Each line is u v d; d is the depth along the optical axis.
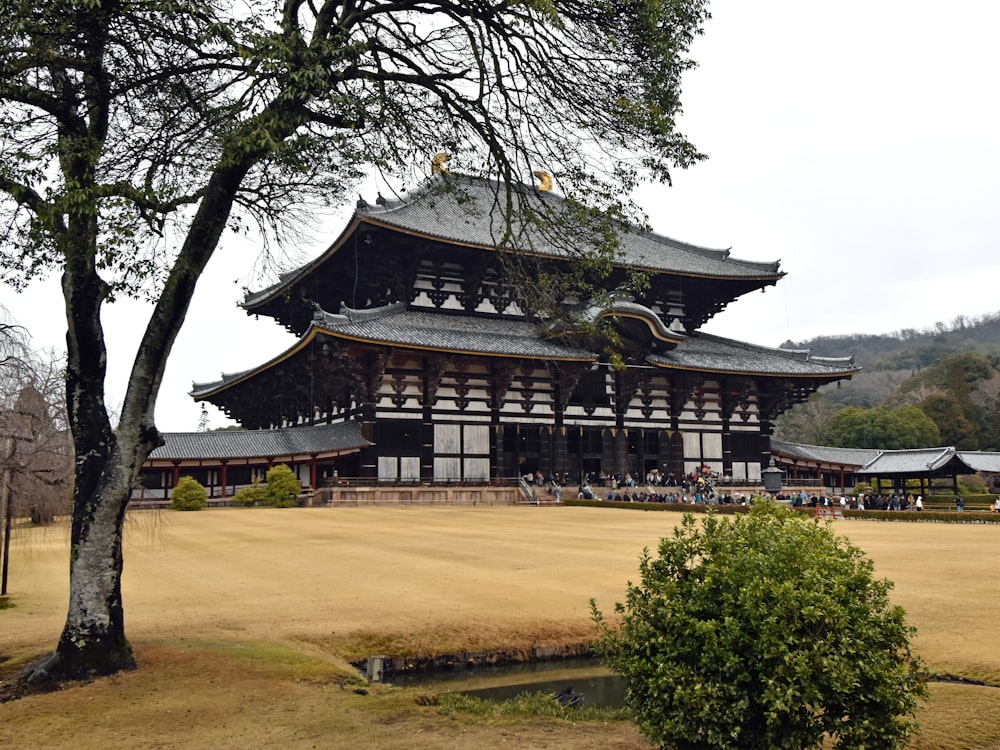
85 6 10.67
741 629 7.62
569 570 21.05
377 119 13.50
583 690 12.66
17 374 17.42
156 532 29.42
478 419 59.31
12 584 20.27
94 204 10.77
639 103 14.18
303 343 54.38
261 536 30.52
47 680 10.94
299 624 14.73
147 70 12.52
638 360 64.62
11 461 17.91
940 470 69.44
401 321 58.41
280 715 9.91
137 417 11.77
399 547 26.75
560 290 16.89
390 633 14.20
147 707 10.00
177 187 13.11
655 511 48.78
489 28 13.81
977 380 130.00
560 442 61.88
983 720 9.76
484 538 29.91
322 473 56.91
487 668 13.75
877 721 7.42
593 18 13.50
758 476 70.50
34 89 11.44
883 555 24.38
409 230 55.72
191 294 11.96
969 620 14.90
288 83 11.38
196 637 13.65
